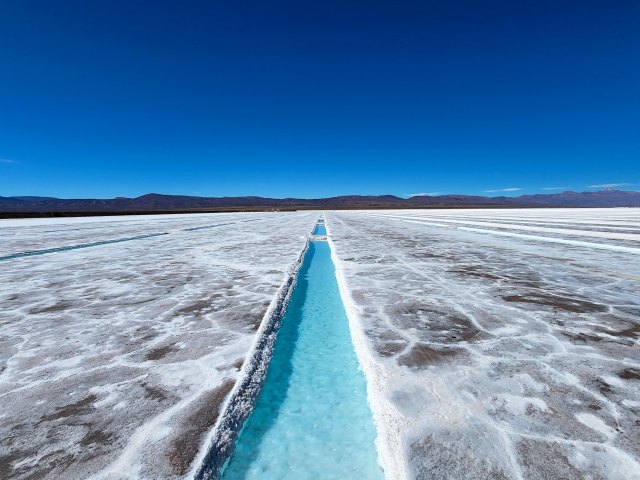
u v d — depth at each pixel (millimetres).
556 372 2463
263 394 2486
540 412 2006
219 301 4316
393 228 16750
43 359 2746
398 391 2246
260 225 20109
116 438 1844
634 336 3094
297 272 6332
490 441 1771
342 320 3994
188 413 2064
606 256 7395
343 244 9891
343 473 1794
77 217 31641
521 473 1561
